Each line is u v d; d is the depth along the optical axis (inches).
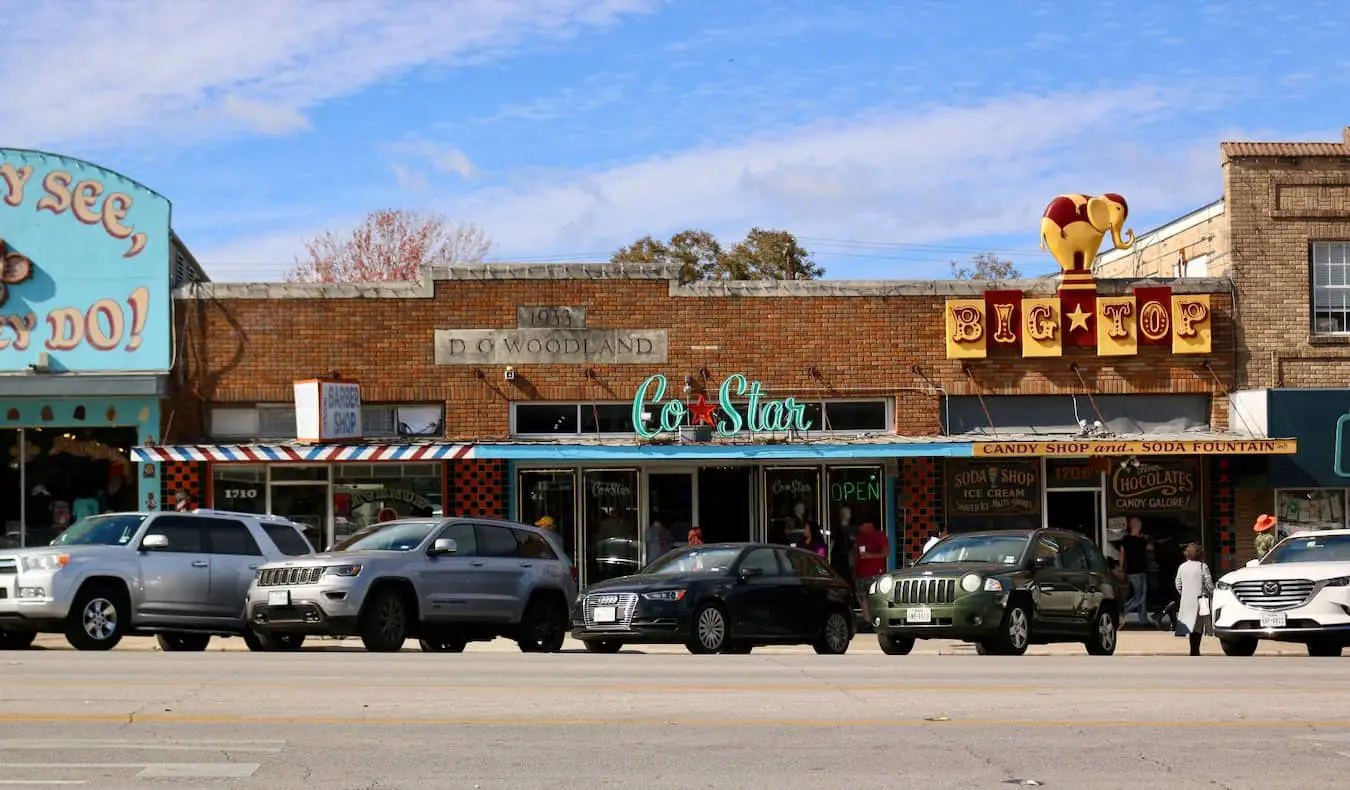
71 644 815.7
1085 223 1222.9
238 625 851.4
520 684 569.9
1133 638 1071.0
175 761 402.0
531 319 1202.0
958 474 1212.5
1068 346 1222.9
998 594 821.2
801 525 1218.0
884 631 846.5
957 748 436.8
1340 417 1190.3
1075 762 417.4
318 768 396.2
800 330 1213.1
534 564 871.1
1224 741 453.4
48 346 1170.6
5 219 1174.3
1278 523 1227.2
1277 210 1242.0
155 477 1171.3
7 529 1168.8
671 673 634.8
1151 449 1134.4
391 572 796.6
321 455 1120.2
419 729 458.6
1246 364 1231.5
